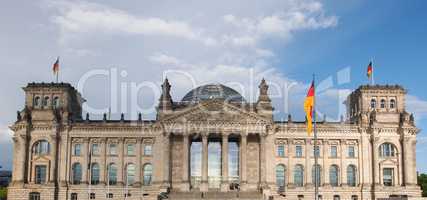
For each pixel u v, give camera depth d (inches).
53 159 6491.1
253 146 6648.6
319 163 6643.7
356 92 7007.9
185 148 6358.3
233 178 6796.3
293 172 6633.9
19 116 6668.3
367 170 6633.9
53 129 6535.4
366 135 6697.8
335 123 6737.2
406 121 6633.9
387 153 6678.2
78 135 6614.2
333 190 6560.0
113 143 6643.7
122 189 6515.8
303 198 6501.0
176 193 6033.5
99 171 6579.7
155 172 6520.7
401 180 6594.5
